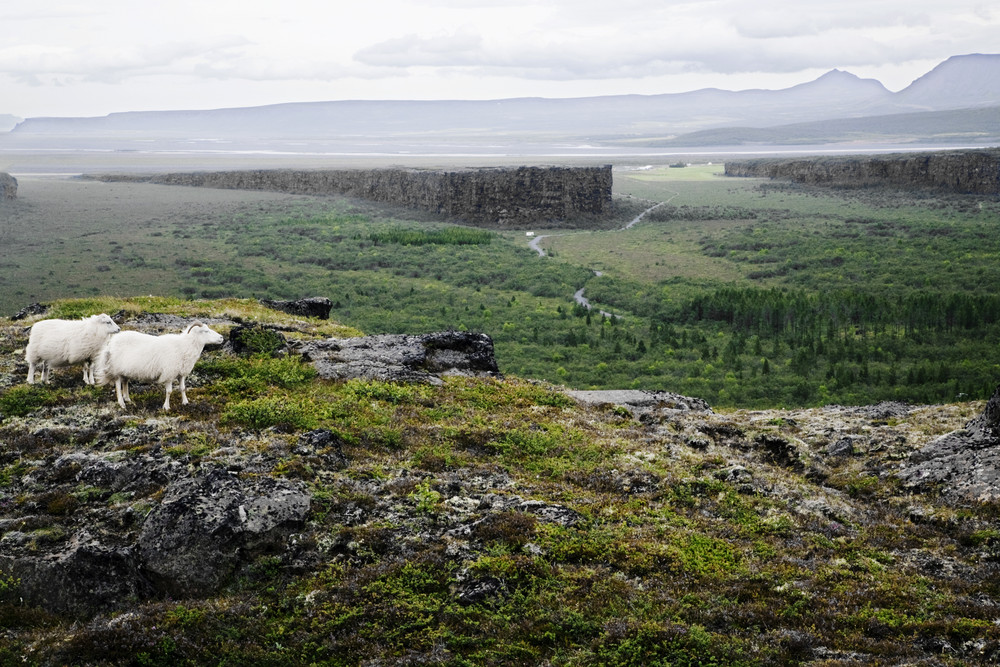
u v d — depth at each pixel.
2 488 15.53
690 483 18.61
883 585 13.70
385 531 14.56
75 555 12.75
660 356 62.22
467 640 11.80
